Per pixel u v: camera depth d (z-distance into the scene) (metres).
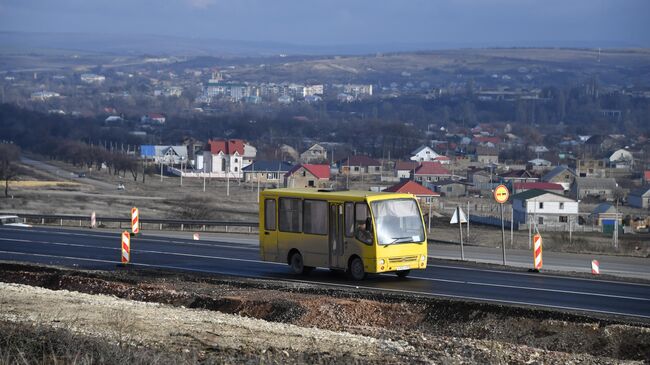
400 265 51.75
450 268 59.06
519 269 58.62
